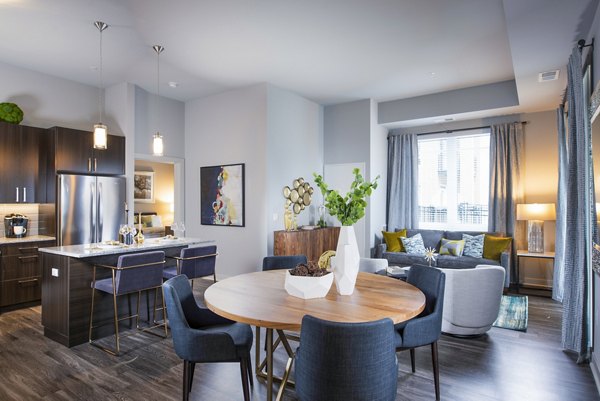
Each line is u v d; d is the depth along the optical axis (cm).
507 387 247
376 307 188
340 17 336
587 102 296
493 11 325
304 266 218
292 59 438
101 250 332
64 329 316
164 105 595
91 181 474
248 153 544
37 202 461
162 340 331
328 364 146
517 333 350
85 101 530
